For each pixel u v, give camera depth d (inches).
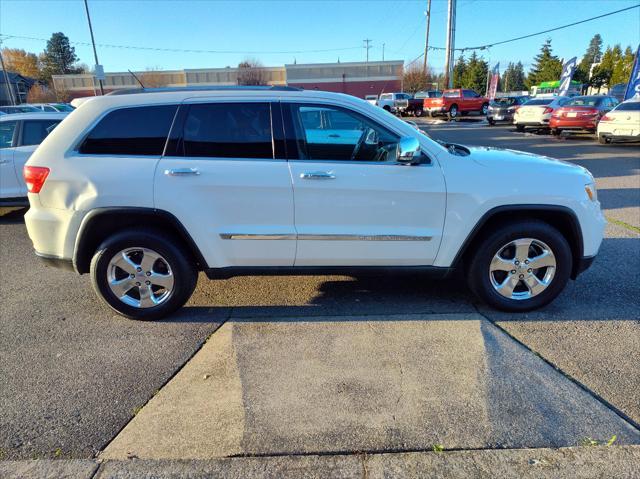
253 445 92.0
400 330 137.9
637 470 84.0
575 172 144.9
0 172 272.7
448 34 1278.3
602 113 676.1
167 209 135.6
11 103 2062.0
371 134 143.3
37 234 140.9
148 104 138.4
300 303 159.2
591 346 127.9
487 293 146.3
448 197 138.9
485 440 92.7
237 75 2470.5
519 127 843.4
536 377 113.5
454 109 1279.5
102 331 142.6
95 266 141.2
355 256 143.3
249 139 138.6
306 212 138.9
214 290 172.1
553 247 142.2
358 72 2440.9
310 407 103.4
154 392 111.0
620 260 195.2
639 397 105.6
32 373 120.2
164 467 86.7
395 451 90.2
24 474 85.8
